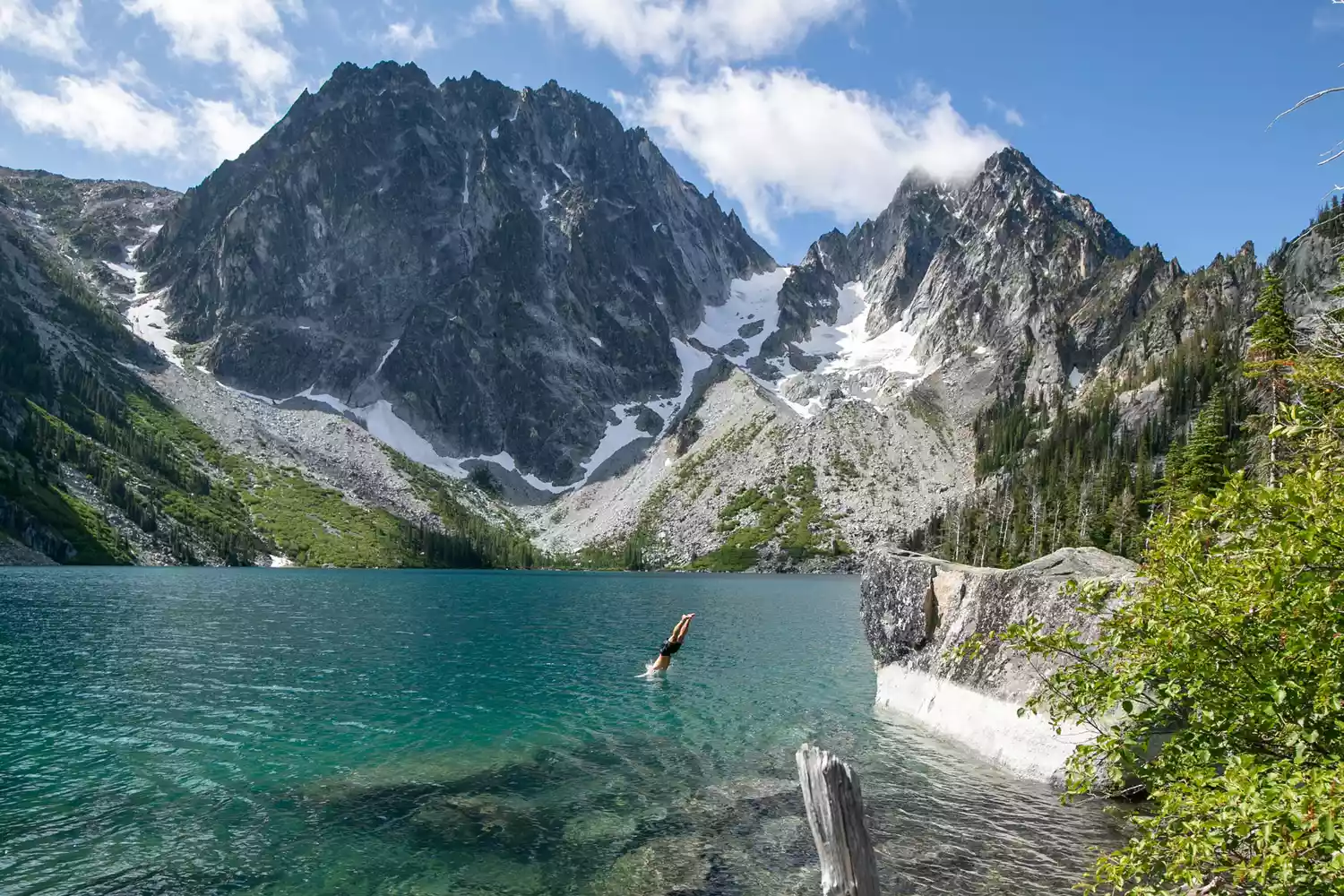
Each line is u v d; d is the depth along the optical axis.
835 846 6.29
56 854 18.00
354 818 20.73
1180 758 9.90
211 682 39.66
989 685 28.33
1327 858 7.26
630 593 128.25
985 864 17.92
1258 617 9.41
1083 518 135.88
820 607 102.31
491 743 28.77
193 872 17.19
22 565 162.50
